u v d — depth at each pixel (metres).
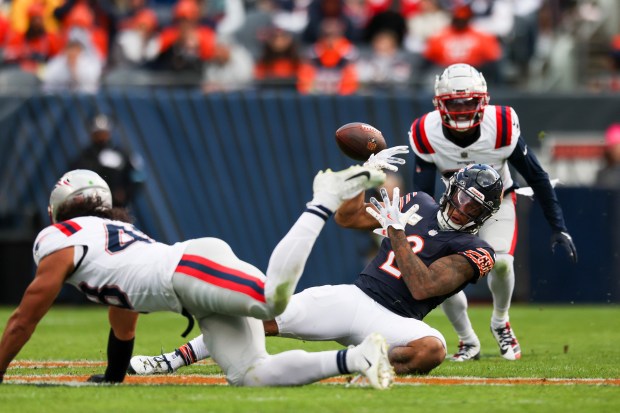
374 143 20.42
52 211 17.36
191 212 42.22
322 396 15.73
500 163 23.38
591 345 27.27
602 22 57.34
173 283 16.25
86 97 42.41
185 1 55.38
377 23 54.41
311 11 55.25
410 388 17.06
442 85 22.34
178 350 19.67
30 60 52.00
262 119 42.56
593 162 43.34
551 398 16.22
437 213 19.59
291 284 15.93
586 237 41.75
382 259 19.42
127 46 55.62
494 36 53.53
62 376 19.08
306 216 16.11
